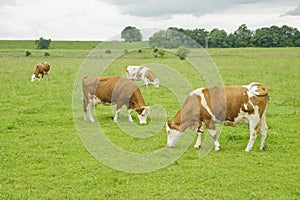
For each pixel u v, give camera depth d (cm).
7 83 2595
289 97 1961
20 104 1819
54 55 5525
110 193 790
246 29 7844
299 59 4459
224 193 788
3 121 1452
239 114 1073
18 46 8975
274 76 2861
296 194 784
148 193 795
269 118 1525
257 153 1062
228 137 1227
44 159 1009
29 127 1369
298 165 958
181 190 807
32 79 2758
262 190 804
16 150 1093
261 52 5528
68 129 1342
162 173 910
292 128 1348
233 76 2848
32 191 804
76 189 814
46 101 1884
